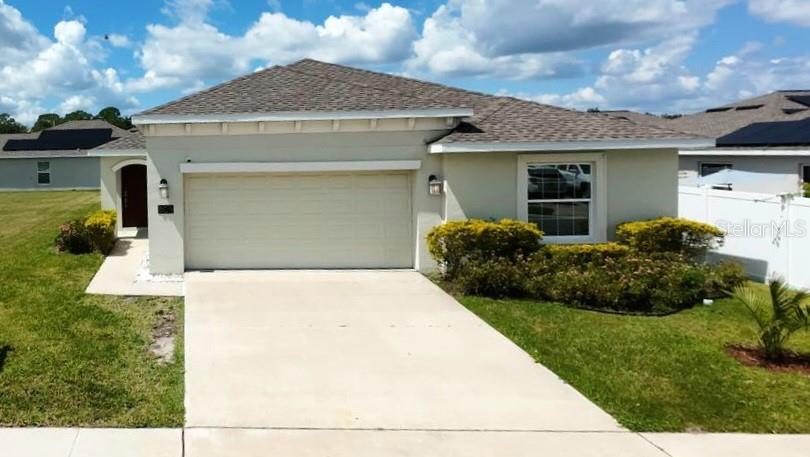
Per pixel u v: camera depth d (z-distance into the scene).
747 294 9.27
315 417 6.55
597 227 14.35
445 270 13.80
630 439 6.17
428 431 6.28
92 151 20.86
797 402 7.15
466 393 7.30
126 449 5.72
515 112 15.47
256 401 6.93
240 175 14.56
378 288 12.88
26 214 25.80
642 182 14.41
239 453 5.72
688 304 11.81
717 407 6.98
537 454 5.82
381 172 14.77
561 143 13.75
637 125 14.87
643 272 11.89
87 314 10.29
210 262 14.67
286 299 11.84
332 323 10.24
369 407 6.85
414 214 14.77
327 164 14.38
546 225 14.39
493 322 10.38
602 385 7.59
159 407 6.65
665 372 8.09
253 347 8.88
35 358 7.93
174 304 11.32
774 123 24.84
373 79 17.00
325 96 14.97
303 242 14.82
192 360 8.24
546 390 7.41
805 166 21.03
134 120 13.60
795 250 13.51
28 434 5.93
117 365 7.88
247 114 13.79
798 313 8.65
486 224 13.17
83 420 6.27
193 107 14.06
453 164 14.15
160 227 14.12
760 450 5.97
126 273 14.01
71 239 16.14
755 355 8.87
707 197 16.78
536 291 12.06
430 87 16.84
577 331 9.91
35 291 11.84
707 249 13.77
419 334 9.68
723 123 30.14
